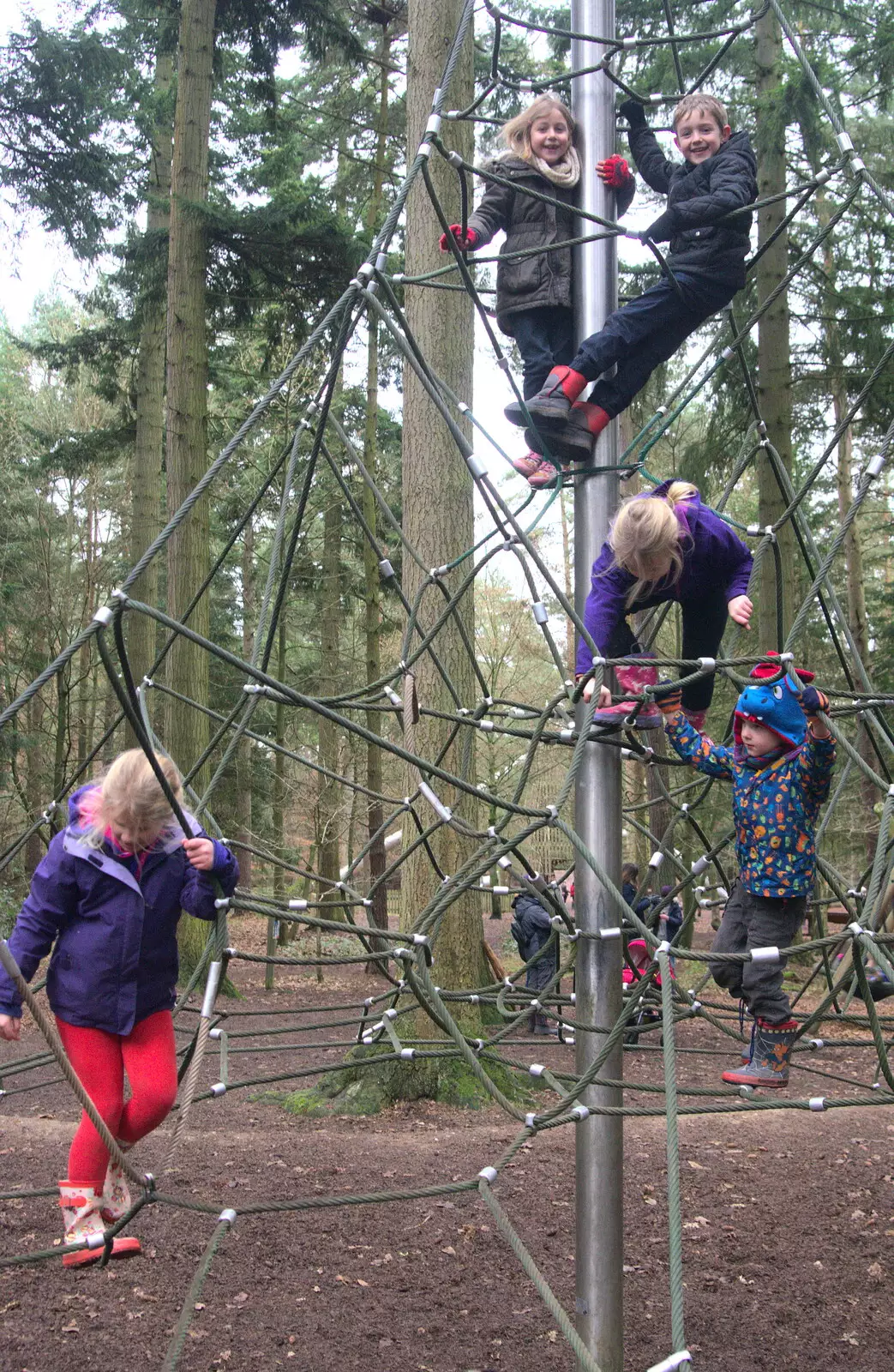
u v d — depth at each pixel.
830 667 16.86
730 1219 4.50
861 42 11.45
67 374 16.33
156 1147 5.38
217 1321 3.38
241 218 11.59
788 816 3.27
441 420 7.35
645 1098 7.05
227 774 19.66
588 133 3.05
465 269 2.72
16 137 12.95
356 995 12.73
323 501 15.43
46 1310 3.39
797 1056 9.03
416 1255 4.03
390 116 16.91
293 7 12.32
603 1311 2.65
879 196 2.83
